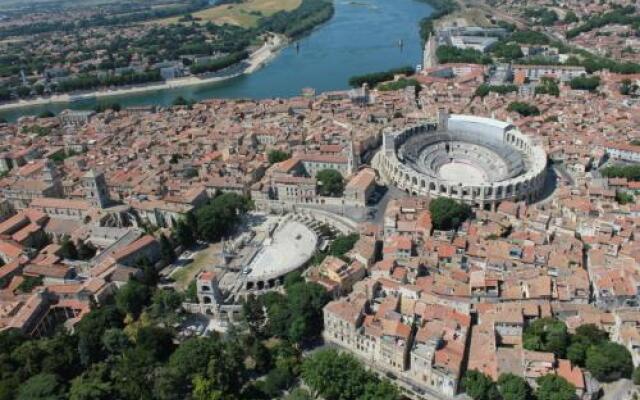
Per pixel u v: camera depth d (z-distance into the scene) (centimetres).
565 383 19688
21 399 19988
